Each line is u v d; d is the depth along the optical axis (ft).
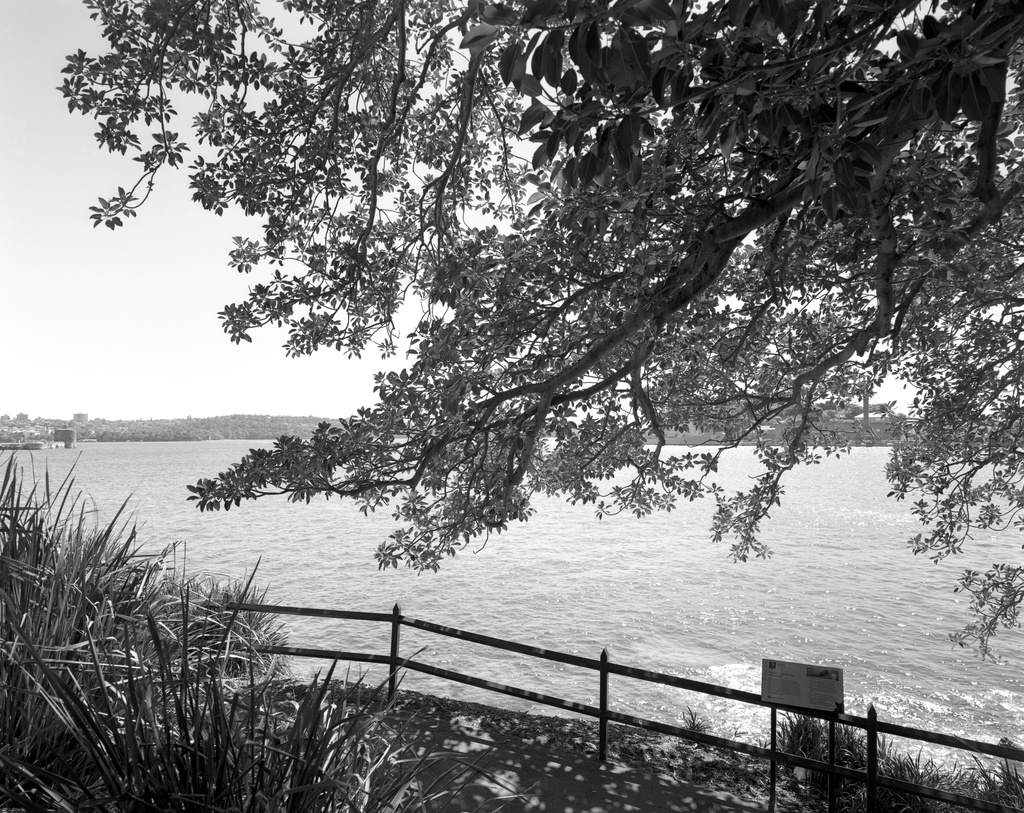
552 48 7.11
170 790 7.55
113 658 10.05
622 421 26.53
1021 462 29.04
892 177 14.67
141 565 13.55
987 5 6.99
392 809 9.04
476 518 21.42
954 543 32.45
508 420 20.53
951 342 28.99
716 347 27.17
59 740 9.00
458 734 20.51
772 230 20.38
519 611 78.95
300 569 104.42
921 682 54.90
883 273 16.67
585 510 226.79
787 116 9.63
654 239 19.67
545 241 18.81
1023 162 17.92
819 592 91.56
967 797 15.97
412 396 19.49
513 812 16.33
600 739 20.15
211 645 12.09
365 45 19.29
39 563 11.47
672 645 65.21
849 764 23.00
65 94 16.87
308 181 21.26
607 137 9.28
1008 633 69.97
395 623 21.74
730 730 39.60
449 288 18.88
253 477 19.02
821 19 8.46
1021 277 25.23
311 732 8.50
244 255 23.53
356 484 19.94
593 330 21.72
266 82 20.26
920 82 8.13
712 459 26.23
